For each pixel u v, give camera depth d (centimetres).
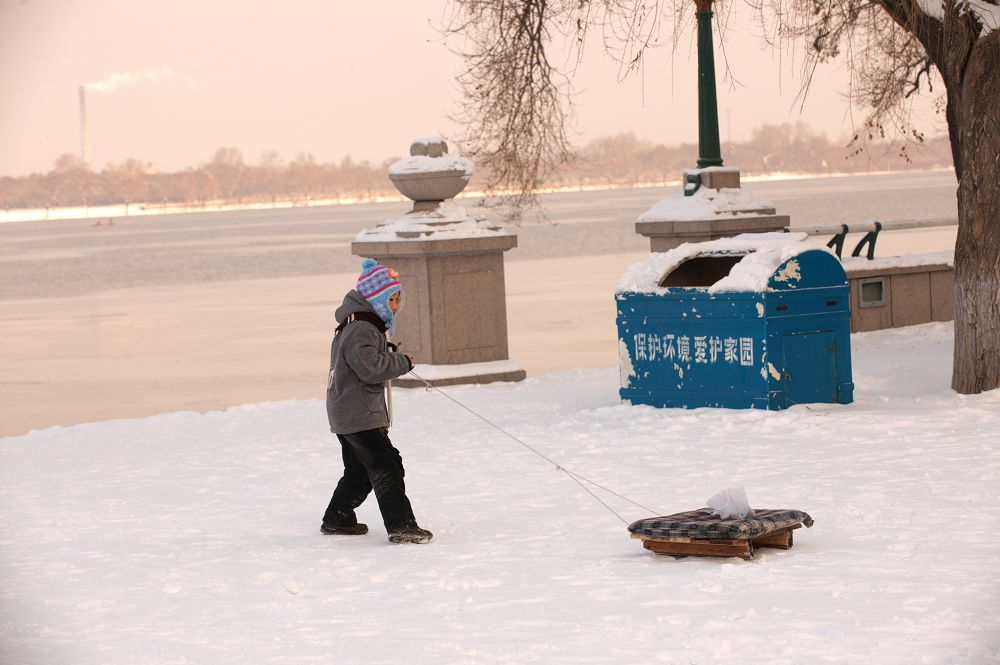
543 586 786
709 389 1517
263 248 14075
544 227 17175
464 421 1619
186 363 3394
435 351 2077
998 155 1466
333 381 959
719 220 2166
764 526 823
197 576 864
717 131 2245
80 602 796
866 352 1998
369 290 966
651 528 849
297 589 808
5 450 1571
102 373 3256
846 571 772
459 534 959
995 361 1491
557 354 3033
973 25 1495
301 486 1227
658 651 635
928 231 9488
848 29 1925
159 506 1152
